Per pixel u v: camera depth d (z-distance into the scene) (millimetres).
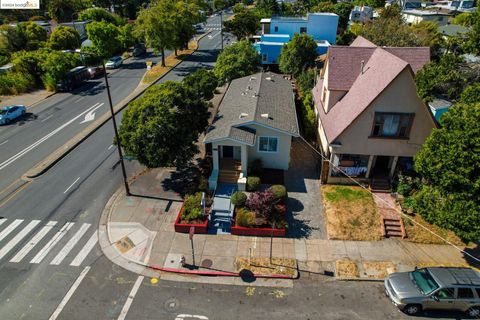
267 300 16641
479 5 23672
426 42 45844
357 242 20188
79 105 41688
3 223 21625
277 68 55875
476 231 15547
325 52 56938
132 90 46750
